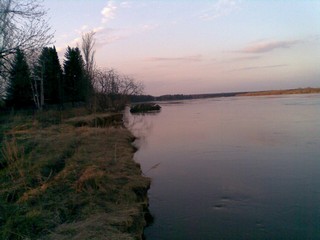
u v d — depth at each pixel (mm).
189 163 13367
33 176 8164
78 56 42031
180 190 9922
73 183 8016
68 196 7309
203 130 23656
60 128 17094
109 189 8195
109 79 46188
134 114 47062
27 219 5910
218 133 21484
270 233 6992
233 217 7871
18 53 12766
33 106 34406
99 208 6977
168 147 17375
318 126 22516
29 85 32938
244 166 12453
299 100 64500
